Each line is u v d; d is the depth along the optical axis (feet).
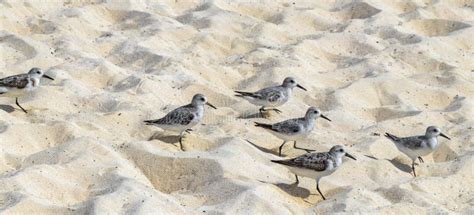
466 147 44.47
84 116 45.11
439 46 59.62
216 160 39.34
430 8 66.03
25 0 62.18
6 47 54.60
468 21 64.34
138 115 45.52
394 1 67.82
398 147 42.32
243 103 49.06
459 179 40.63
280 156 42.50
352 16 65.72
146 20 61.52
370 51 58.59
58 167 37.65
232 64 55.62
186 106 42.86
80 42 56.80
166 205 34.53
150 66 54.13
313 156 37.96
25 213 33.40
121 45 57.06
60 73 50.85
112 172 37.81
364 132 45.68
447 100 51.72
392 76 53.36
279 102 47.06
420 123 47.14
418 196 37.70
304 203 37.60
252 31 61.21
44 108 46.29
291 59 55.83
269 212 35.24
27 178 35.96
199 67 53.98
